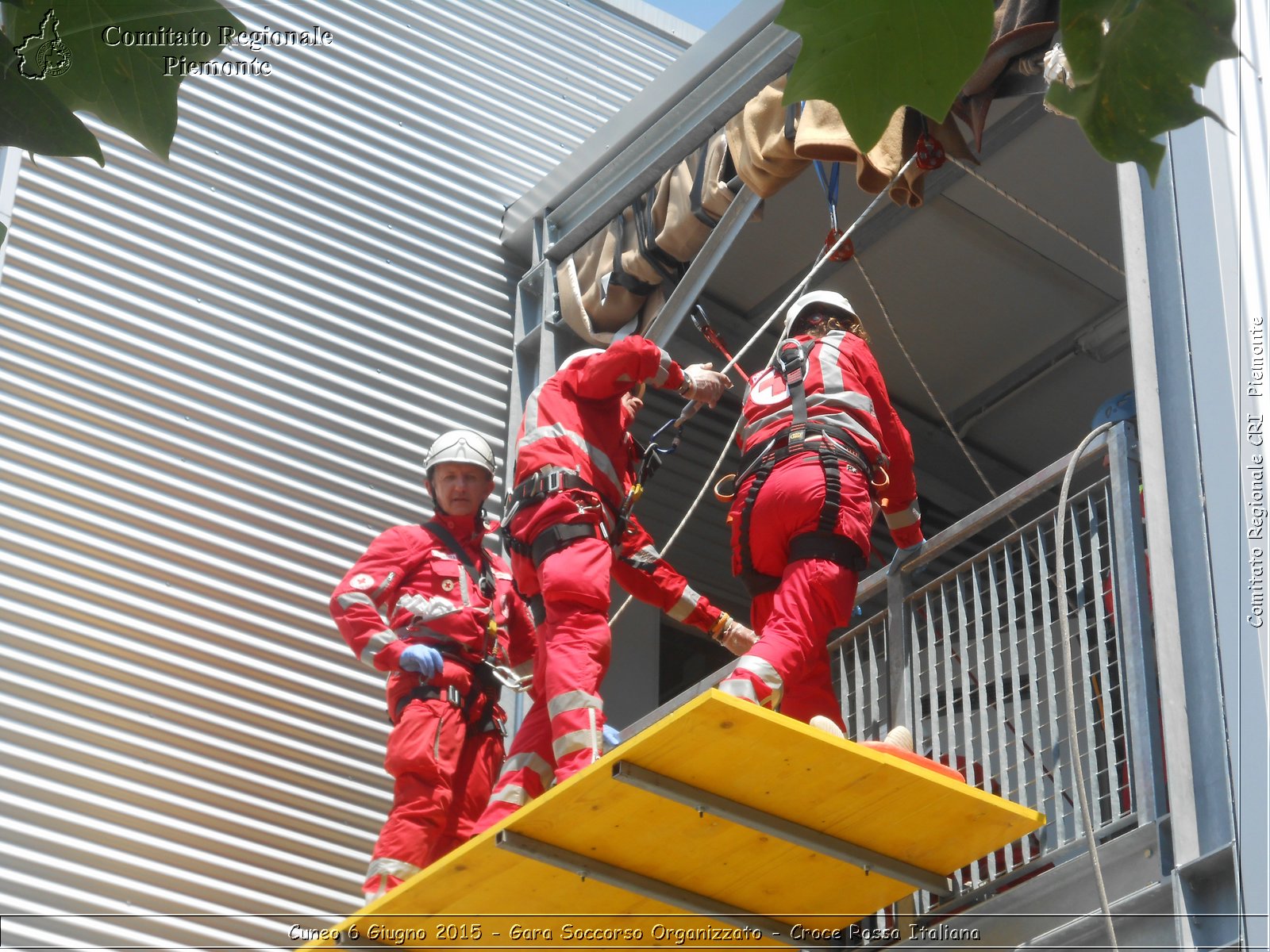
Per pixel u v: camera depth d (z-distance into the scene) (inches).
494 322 334.3
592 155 323.6
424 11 358.6
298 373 302.5
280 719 271.7
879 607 350.6
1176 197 199.0
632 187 309.3
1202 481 180.1
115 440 276.2
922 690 260.1
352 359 310.7
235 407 291.9
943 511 382.6
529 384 327.6
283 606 281.0
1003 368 363.9
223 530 280.7
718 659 363.9
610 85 386.3
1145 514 184.5
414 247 330.0
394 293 322.0
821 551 197.6
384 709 284.2
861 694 221.9
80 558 263.6
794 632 192.9
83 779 247.6
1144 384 191.6
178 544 274.7
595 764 167.8
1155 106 61.3
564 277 317.4
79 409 275.0
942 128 238.1
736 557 209.6
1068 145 300.4
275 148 320.5
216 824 257.3
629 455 218.7
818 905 193.9
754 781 171.9
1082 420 371.2
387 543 234.8
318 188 322.7
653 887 188.1
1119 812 178.9
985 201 316.2
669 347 352.2
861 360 215.6
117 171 298.4
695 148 297.6
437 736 219.6
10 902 231.6
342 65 338.6
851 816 177.6
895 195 240.2
